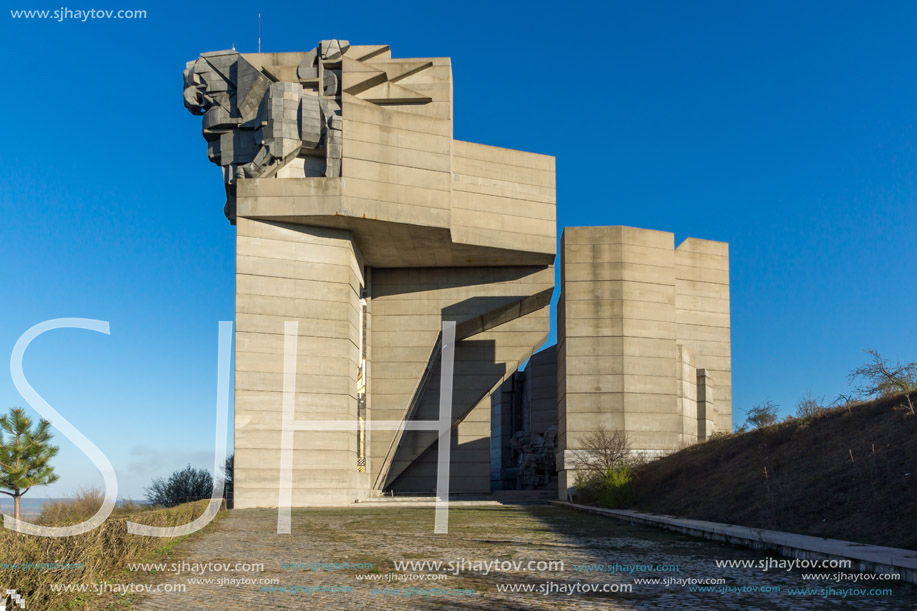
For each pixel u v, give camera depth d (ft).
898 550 41.73
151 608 32.24
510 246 150.61
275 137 131.95
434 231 137.18
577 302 139.64
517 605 32.17
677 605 31.81
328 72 145.38
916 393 69.00
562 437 142.72
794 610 30.40
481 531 70.23
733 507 69.05
